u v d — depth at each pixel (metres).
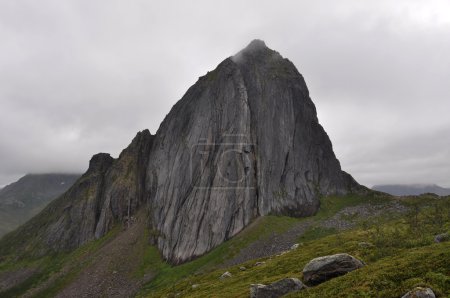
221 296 75.50
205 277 120.19
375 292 43.75
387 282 45.19
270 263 102.69
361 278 48.91
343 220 167.62
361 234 110.94
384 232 95.12
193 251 184.38
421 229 87.06
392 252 64.75
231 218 189.12
